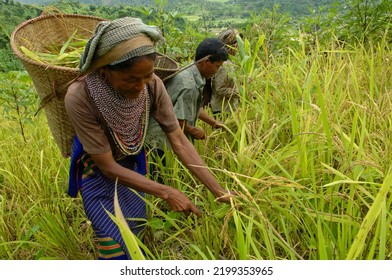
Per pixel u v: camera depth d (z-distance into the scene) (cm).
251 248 228
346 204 228
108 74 204
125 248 231
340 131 235
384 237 173
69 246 268
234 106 369
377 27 516
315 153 258
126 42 190
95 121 217
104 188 238
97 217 234
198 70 309
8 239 281
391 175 156
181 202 225
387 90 317
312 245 208
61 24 310
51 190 311
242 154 249
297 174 253
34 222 288
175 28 425
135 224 259
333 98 313
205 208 252
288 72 346
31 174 321
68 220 318
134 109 222
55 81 238
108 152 222
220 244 231
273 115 325
